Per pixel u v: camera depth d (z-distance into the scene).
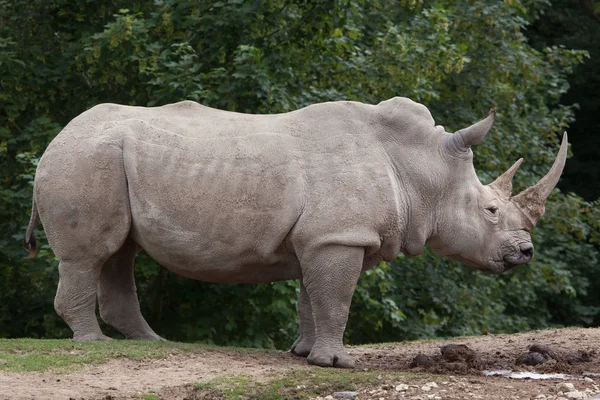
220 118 17.97
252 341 27.34
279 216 16.89
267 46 27.59
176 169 17.39
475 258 18.02
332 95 28.16
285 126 17.59
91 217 17.58
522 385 14.76
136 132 17.72
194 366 16.09
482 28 35.19
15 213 27.25
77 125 18.03
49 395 14.11
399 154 17.58
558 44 51.22
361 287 28.06
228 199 17.12
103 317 18.86
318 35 28.31
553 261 37.47
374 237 16.77
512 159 36.50
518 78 36.81
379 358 18.84
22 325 29.78
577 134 52.62
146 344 17.44
